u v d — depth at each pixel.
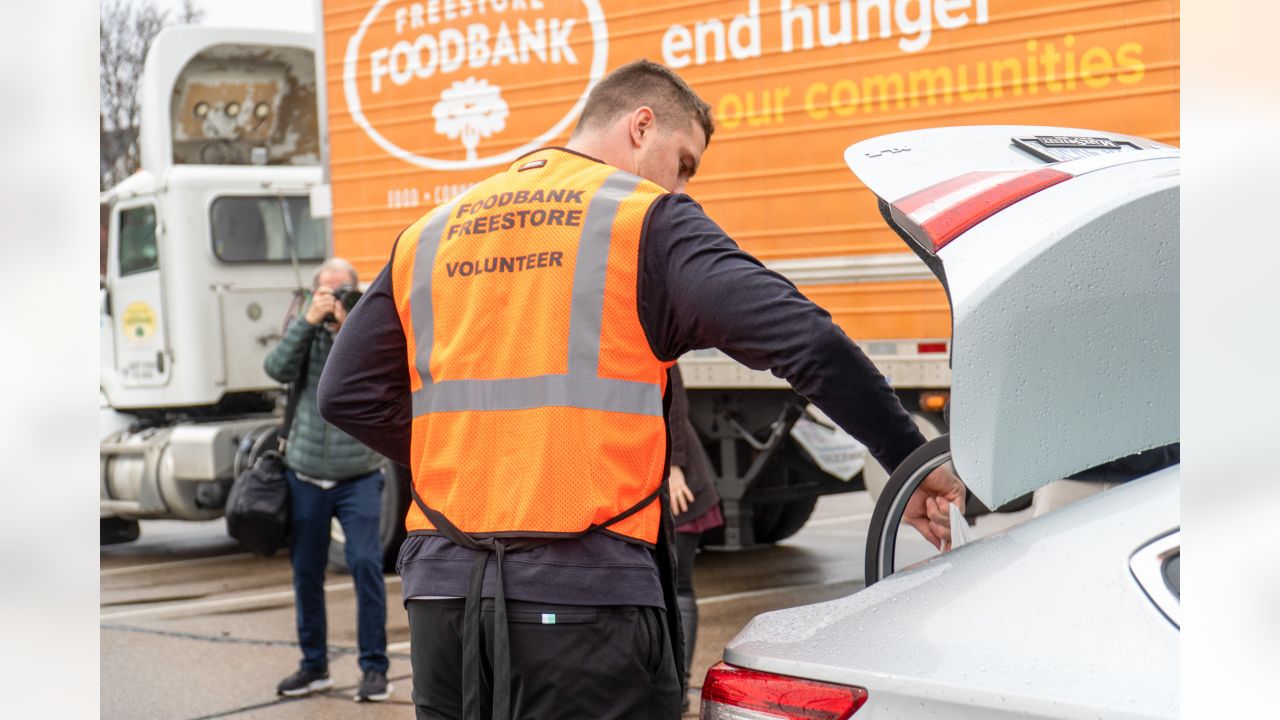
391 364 2.35
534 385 2.08
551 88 6.29
